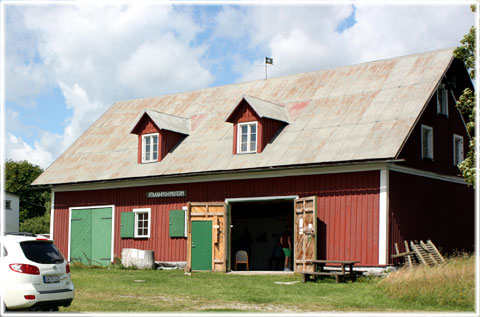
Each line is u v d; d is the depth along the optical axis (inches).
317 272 816.9
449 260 884.6
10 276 489.7
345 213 896.9
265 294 686.5
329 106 1035.3
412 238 911.7
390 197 872.3
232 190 1023.0
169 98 1376.7
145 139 1179.3
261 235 1245.1
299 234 918.4
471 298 608.4
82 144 1354.6
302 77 1170.6
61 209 1270.9
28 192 2593.5
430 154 985.5
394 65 1051.9
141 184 1148.5
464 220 1063.6
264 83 1225.4
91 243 1211.2
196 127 1194.6
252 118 1029.2
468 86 1093.8
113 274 920.9
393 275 719.1
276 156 976.3
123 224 1163.9
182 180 1089.4
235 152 1042.1
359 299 642.2
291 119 1057.5
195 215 1020.5
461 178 1067.3
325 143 945.5
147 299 641.6
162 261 1099.3
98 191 1216.2
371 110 967.6
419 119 960.9
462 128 1099.3
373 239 865.5
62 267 521.3
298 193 948.0
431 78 970.7
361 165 888.3
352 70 1103.6
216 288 740.0
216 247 1000.2
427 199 963.3
